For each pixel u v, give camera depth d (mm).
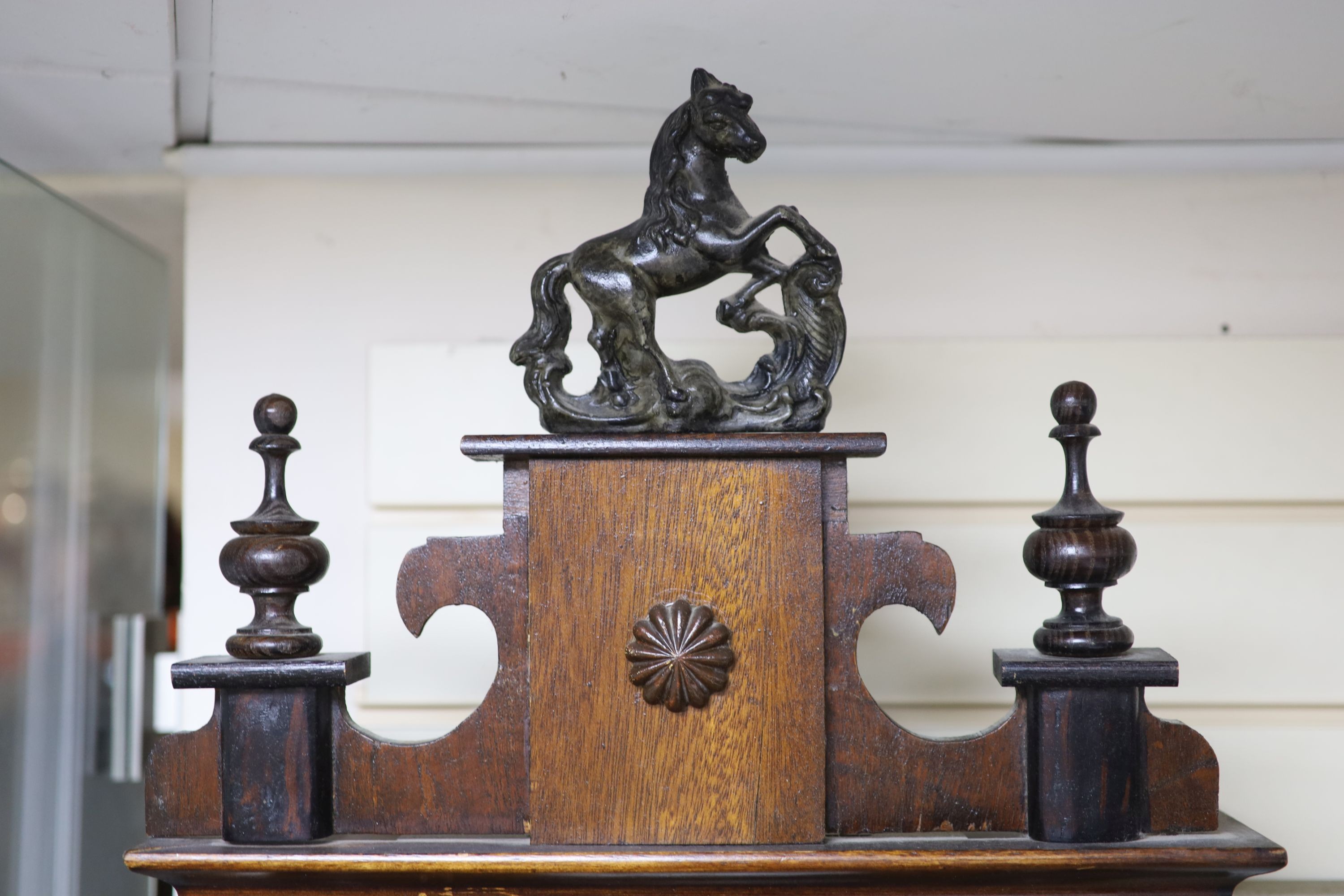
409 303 1062
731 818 697
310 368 1058
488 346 1043
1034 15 795
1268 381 1020
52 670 1059
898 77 887
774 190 1059
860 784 716
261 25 809
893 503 1027
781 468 709
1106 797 694
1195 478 1016
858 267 1054
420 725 1028
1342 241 1045
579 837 698
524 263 1061
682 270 732
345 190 1066
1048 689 702
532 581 711
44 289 1021
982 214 1058
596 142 1016
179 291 1393
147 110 939
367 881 698
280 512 751
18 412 986
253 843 708
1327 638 999
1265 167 1030
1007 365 1029
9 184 944
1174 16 793
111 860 1180
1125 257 1053
